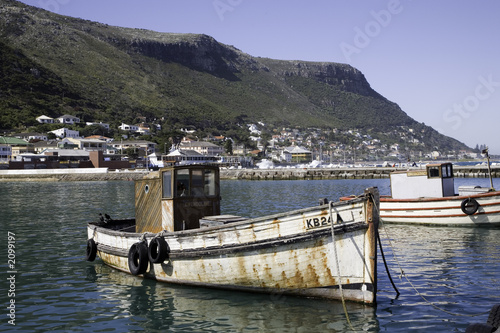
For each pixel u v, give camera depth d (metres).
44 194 64.69
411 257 18.20
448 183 27.33
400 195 28.38
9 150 139.50
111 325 11.10
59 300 13.20
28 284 15.06
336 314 11.28
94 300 13.09
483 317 11.05
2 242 23.80
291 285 12.16
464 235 23.09
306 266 11.84
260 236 12.21
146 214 16.77
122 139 185.62
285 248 11.90
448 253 18.78
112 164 132.50
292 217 11.90
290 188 78.62
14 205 47.16
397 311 11.59
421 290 13.48
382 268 16.48
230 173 123.88
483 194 24.91
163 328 10.80
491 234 23.11
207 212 15.62
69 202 50.81
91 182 104.12
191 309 11.98
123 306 12.46
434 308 11.79
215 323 10.98
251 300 12.52
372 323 10.71
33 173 116.50
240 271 12.56
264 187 82.94
